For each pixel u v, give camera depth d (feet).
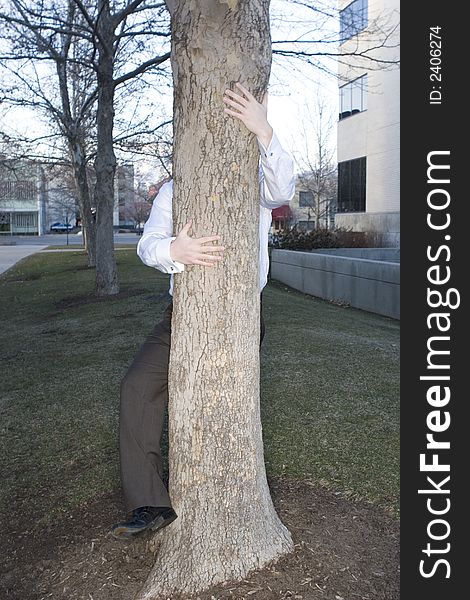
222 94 8.97
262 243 10.43
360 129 96.84
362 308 42.04
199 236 9.16
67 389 21.66
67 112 68.85
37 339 32.68
